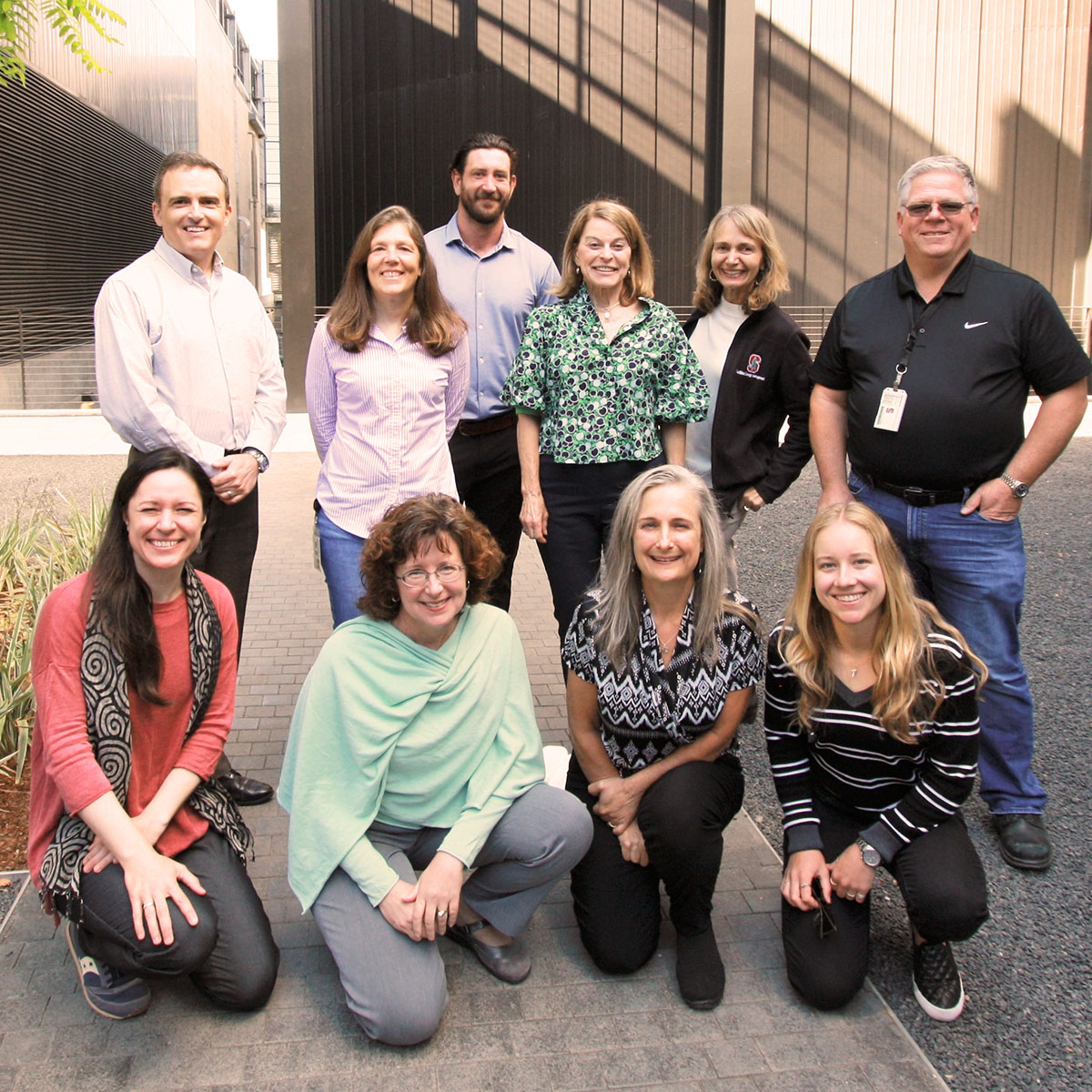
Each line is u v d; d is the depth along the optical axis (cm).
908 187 307
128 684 241
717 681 269
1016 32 1252
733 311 388
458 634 259
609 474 352
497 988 257
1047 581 588
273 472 938
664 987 258
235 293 339
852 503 261
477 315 402
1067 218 1283
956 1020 246
